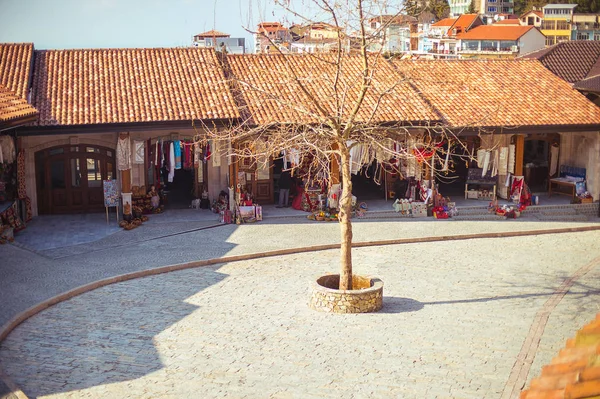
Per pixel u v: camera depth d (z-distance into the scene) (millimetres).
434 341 15094
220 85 26906
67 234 23906
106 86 26234
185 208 27719
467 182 29281
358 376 13312
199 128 24766
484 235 25047
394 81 28844
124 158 24766
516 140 28672
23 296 17609
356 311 16922
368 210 27359
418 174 27688
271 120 25062
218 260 21500
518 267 21203
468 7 144125
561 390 2346
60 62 27672
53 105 24578
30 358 14023
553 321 16359
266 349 14641
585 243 24359
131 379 13125
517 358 14141
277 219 26484
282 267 21078
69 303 17516
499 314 16875
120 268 20328
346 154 16922
